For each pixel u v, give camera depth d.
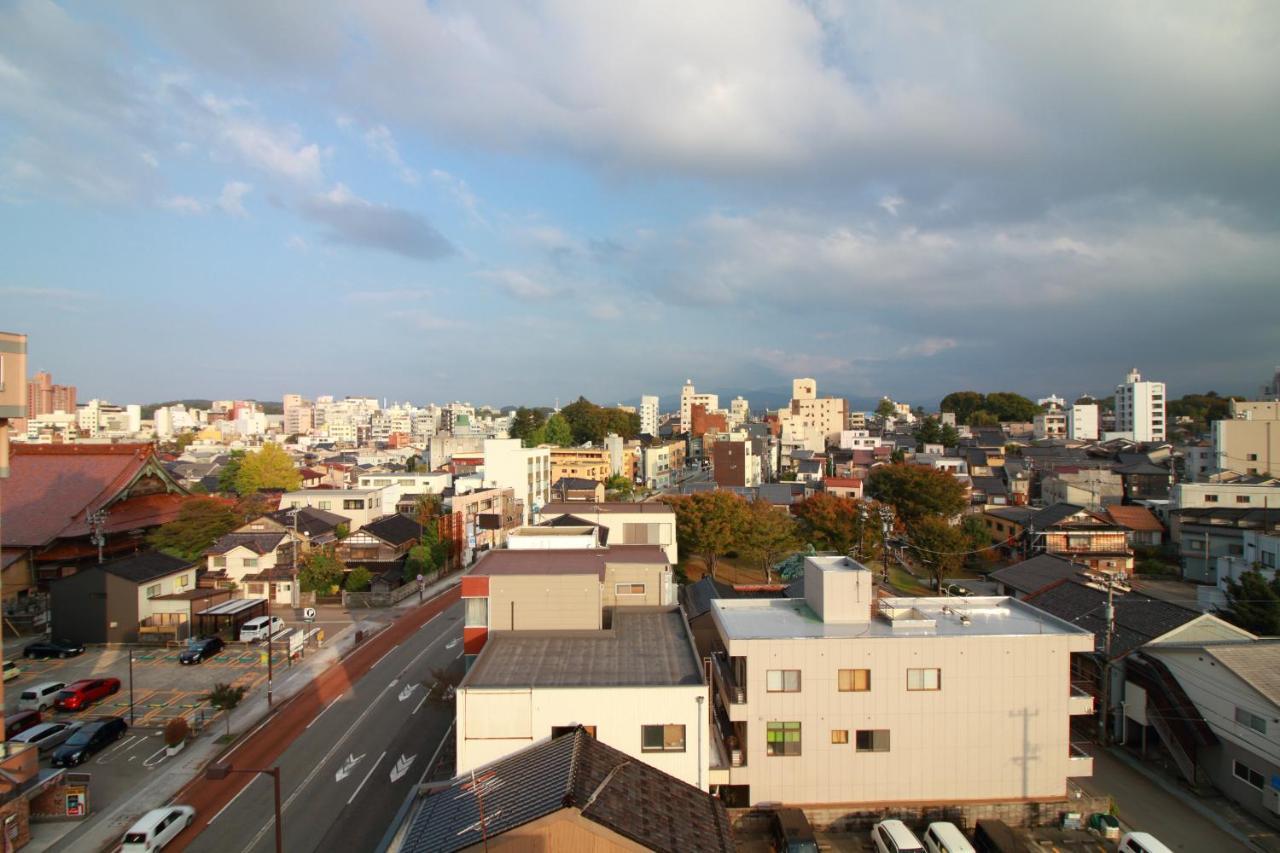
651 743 20.75
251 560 53.09
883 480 74.25
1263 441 77.38
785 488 82.62
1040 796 23.44
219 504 60.69
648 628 26.95
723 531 56.69
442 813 17.09
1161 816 24.28
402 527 63.84
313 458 139.25
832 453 130.25
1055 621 25.39
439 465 122.56
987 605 28.06
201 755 28.38
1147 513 66.38
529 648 24.66
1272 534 52.03
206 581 52.81
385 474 89.00
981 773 23.34
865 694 23.09
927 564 56.22
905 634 24.00
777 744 23.02
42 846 22.34
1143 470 82.31
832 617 25.64
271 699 33.78
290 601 52.34
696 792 18.42
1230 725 25.23
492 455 80.50
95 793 25.52
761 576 59.84
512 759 19.11
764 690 22.98
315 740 29.61
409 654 40.69
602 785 16.34
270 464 92.31
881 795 23.12
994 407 179.50
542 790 16.05
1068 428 153.12
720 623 25.61
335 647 42.25
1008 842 21.03
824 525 60.06
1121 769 27.70
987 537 64.00
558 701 20.66
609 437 113.25
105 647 42.03
